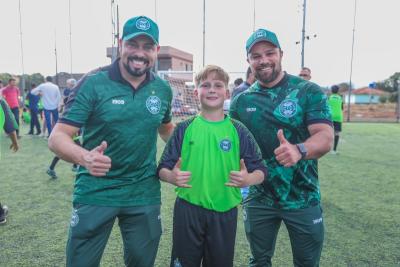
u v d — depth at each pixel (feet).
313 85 6.89
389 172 21.52
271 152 7.18
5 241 10.83
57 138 6.17
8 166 21.77
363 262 9.78
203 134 6.74
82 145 6.87
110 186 6.56
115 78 6.47
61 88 65.31
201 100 6.81
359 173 21.22
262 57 6.88
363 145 34.35
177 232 6.82
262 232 7.62
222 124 6.82
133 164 6.64
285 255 10.19
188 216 6.70
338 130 28.22
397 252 10.41
